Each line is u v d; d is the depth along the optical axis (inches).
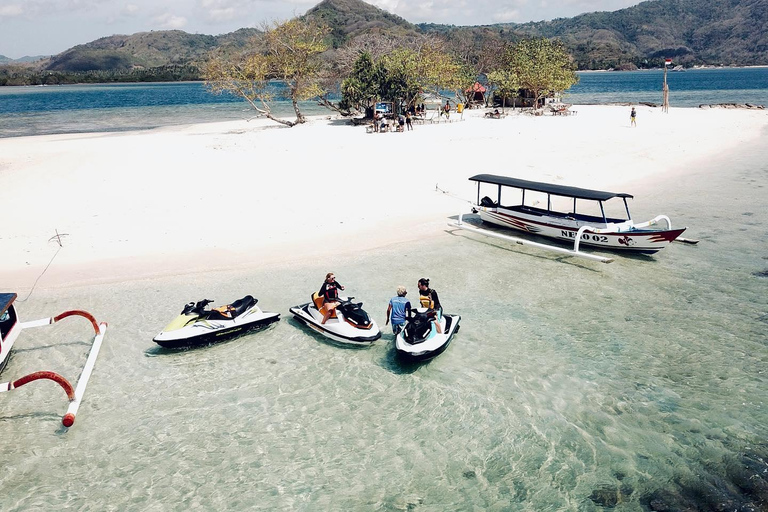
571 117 2011.6
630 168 1162.0
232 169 1049.5
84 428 369.1
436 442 345.1
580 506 289.1
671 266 636.7
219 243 728.3
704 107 2507.4
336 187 964.0
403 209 873.5
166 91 6899.6
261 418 375.9
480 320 510.6
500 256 687.7
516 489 303.1
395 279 612.4
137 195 897.5
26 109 3555.6
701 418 358.0
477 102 2699.3
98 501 302.8
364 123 1845.5
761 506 283.1
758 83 5816.9
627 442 337.7
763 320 494.0
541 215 762.2
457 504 293.4
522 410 373.7
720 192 975.6
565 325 497.4
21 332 511.5
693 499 290.2
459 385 406.9
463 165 1131.9
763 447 328.2
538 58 2159.2
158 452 343.3
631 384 400.2
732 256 660.7
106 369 444.1
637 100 3373.5
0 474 325.4
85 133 1902.1
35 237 737.0
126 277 629.6
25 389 419.5
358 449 341.1
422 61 1825.8
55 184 948.0
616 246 682.2
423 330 443.5
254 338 496.1
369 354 462.3
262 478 318.0
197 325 478.0
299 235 758.5
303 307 525.3
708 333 473.7
